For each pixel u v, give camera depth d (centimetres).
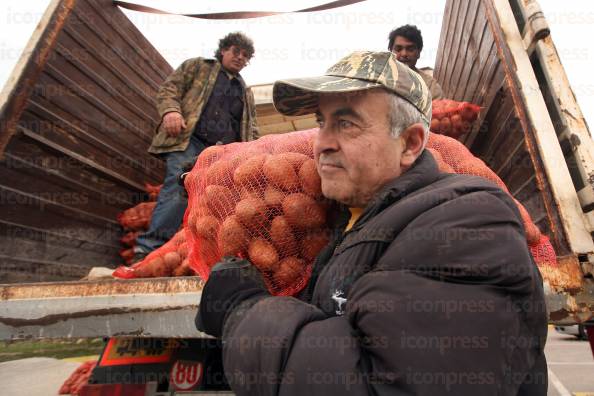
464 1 277
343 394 64
